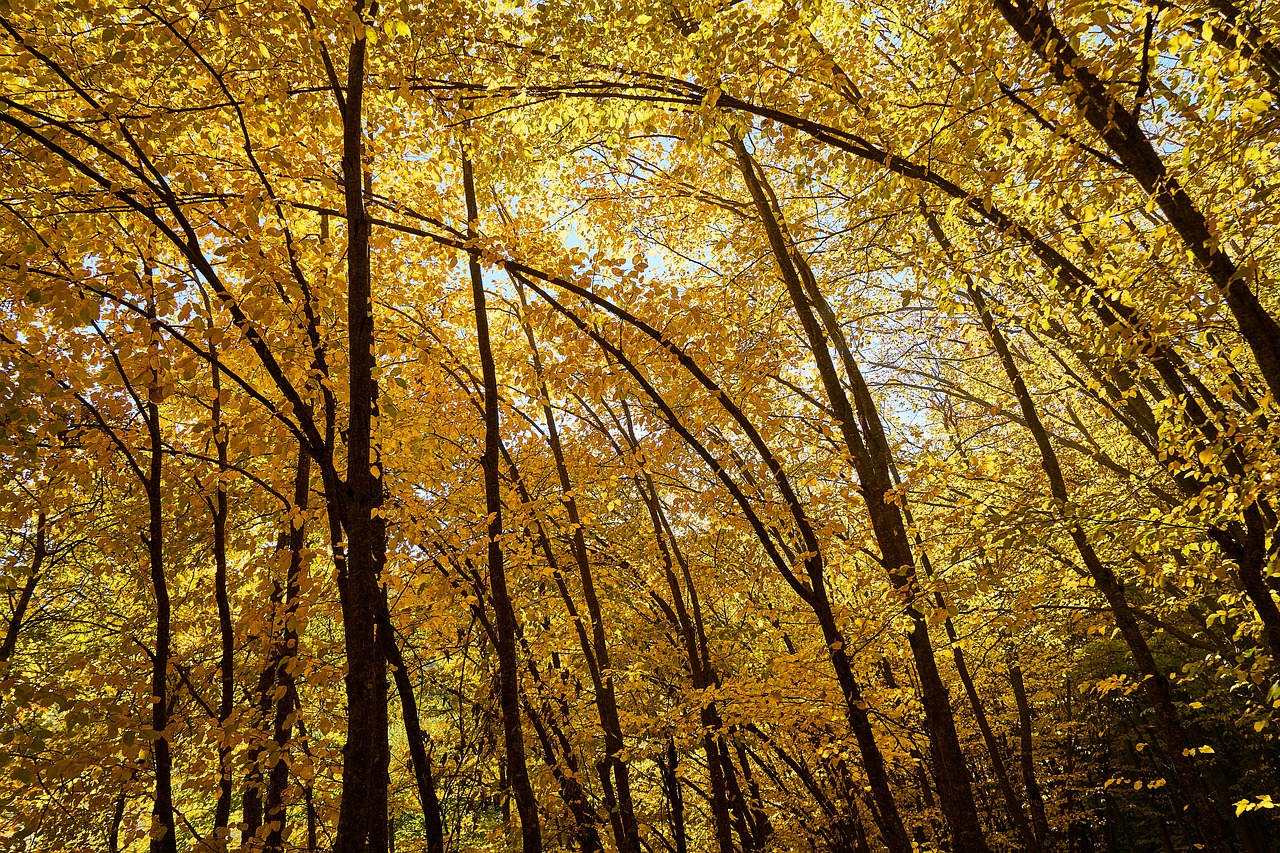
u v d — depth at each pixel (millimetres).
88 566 8695
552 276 6477
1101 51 4250
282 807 4953
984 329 9367
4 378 4227
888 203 6457
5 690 4055
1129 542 5719
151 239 5332
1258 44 4359
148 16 4605
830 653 6883
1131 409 8664
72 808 6125
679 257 11062
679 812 10258
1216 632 10367
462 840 10945
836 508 8539
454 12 5953
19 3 4148
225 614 5855
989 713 15172
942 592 6742
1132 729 18500
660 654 11016
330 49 5438
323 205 6141
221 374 6328
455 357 7473
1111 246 5160
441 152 7035
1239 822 14914
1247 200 4602
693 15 5742
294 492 6660
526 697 8055
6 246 4992
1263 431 4730
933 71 5641
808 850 11539
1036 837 13586
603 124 7281
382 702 4309
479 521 6723
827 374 8203
